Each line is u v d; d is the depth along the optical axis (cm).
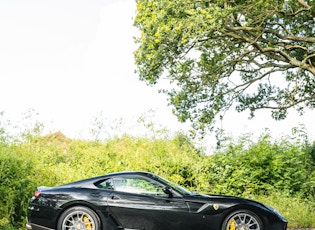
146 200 866
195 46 1627
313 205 1409
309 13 1805
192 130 1834
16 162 1172
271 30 1762
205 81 1833
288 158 1557
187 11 1455
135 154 1628
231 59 1864
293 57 1978
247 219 878
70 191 866
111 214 859
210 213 863
